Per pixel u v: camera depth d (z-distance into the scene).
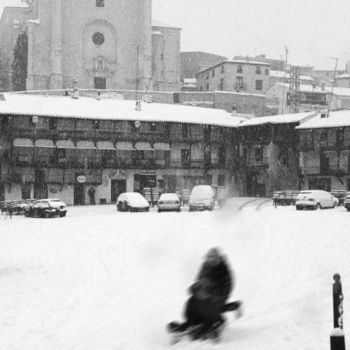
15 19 116.38
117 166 73.56
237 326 10.94
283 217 40.44
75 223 40.34
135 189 74.88
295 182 76.94
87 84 105.69
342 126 70.56
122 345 10.28
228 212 47.06
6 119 69.38
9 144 69.69
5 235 34.00
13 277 19.27
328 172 73.00
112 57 106.94
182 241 27.33
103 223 39.31
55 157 71.19
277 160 77.44
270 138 76.75
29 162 70.00
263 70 119.38
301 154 75.44
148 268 19.84
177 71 112.06
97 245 27.50
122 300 14.62
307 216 41.16
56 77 101.62
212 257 11.06
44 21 103.56
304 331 9.93
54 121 71.31
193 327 10.76
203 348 9.66
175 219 41.12
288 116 78.81
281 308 12.23
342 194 63.41
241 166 80.25
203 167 77.69
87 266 21.08
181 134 76.44
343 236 26.77
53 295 15.91
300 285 15.06
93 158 72.75
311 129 73.25
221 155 79.81
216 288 10.84
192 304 10.83
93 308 13.85
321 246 23.33
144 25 105.69
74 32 104.75
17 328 12.16
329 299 12.69
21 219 48.81
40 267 21.22
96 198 72.94
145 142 74.69
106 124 73.38
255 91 118.75
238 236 28.53
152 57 109.69
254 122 78.06
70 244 28.34
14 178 69.44
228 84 117.44
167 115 76.06
